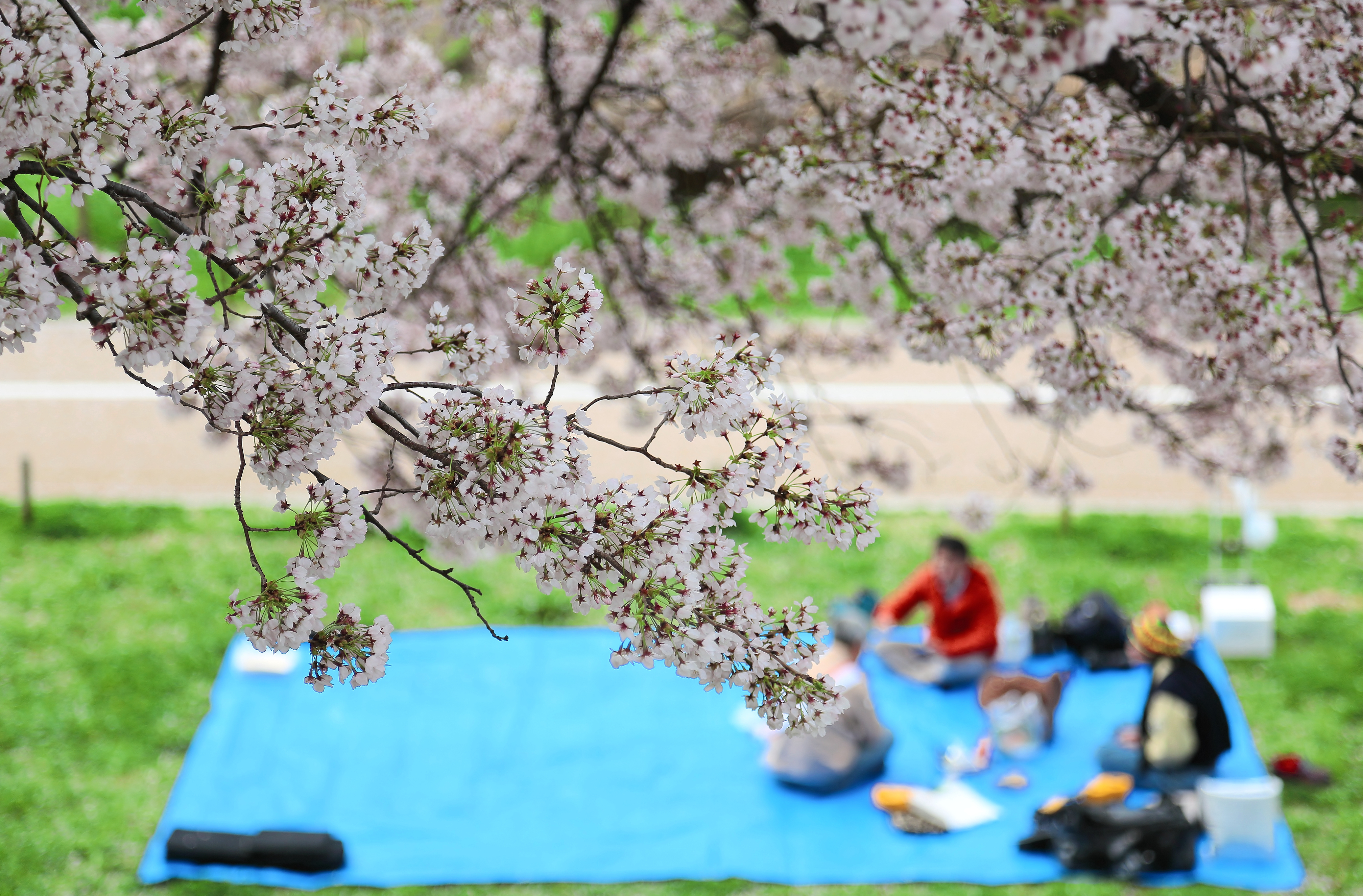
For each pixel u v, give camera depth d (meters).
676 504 5.53
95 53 5.36
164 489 26.55
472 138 16.44
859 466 16.41
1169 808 14.25
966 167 8.21
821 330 21.66
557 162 14.41
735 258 15.79
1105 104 9.96
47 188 5.48
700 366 5.64
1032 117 8.55
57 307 5.11
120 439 29.08
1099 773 16.19
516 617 20.67
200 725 17.55
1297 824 15.37
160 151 5.81
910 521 25.08
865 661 19.27
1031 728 16.55
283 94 14.62
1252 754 16.50
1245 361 9.23
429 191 16.42
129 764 16.73
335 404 5.37
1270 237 11.04
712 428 5.64
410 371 14.26
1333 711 17.98
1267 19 7.96
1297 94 9.00
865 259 12.84
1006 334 8.75
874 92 8.69
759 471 5.62
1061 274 8.77
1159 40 9.20
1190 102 8.79
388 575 22.08
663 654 5.42
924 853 14.64
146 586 21.66
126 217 5.71
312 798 15.73
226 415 5.25
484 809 15.59
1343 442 8.93
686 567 5.37
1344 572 22.52
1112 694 18.25
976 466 28.27
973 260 8.67
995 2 5.00
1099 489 27.08
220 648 19.66
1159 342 12.39
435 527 5.60
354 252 5.55
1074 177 8.20
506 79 16.62
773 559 23.25
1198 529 24.58
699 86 15.60
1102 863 14.14
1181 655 15.44
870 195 8.59
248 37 6.62
